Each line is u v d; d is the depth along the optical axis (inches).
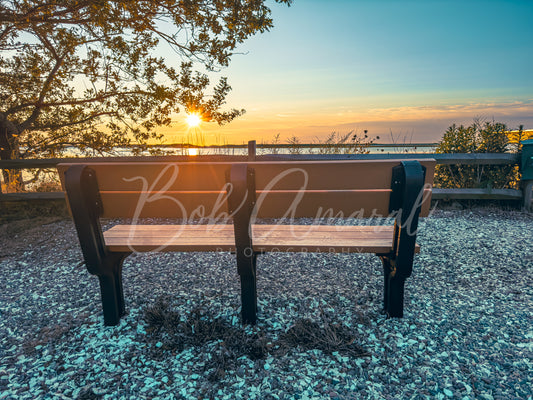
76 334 86.7
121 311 94.3
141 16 252.8
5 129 283.1
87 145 309.0
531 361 72.0
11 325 92.5
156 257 143.8
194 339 81.7
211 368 72.5
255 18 255.0
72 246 165.5
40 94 289.6
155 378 69.9
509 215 203.3
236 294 108.3
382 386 66.3
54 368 73.7
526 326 85.4
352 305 98.7
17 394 66.1
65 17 252.8
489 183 213.8
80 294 111.4
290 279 118.6
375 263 132.5
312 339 80.4
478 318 89.8
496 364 71.5
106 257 85.3
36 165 210.8
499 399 61.9
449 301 100.3
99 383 68.8
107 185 79.4
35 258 150.6
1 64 272.8
